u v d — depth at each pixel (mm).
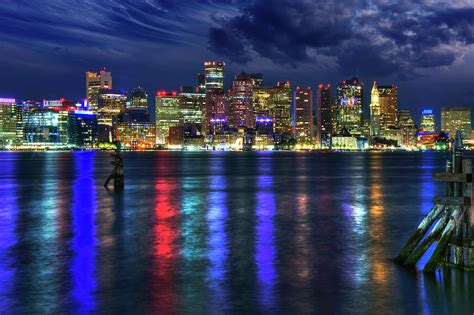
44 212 44875
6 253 27562
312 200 55094
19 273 23297
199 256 26609
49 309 18547
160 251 27906
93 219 40375
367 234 33062
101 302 19234
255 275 22828
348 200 55000
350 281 21688
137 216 42094
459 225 22391
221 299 19531
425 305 18688
